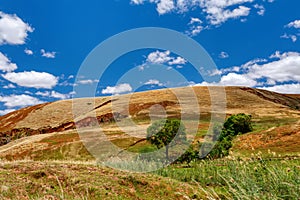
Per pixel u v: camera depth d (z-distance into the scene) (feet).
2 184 33.88
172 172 46.55
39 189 33.71
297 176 22.56
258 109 345.92
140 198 35.19
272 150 93.86
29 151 176.55
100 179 38.63
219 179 36.63
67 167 43.55
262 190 23.41
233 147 91.30
